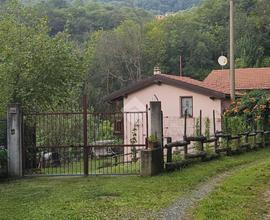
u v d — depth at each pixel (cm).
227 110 2544
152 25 7100
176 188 1180
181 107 2812
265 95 2638
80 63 2109
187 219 866
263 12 6406
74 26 7162
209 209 923
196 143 1780
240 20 6300
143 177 1370
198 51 6369
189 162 1599
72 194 1128
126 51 6244
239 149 2000
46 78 1969
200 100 2770
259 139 2305
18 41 1995
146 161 1392
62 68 2003
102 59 6003
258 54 5903
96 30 7069
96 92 5197
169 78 2803
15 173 1454
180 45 6506
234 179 1313
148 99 2883
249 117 2455
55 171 1586
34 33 2072
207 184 1256
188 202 1016
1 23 2027
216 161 1719
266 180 1295
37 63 1953
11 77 1920
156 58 6475
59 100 2033
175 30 6706
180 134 2723
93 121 1789
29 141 1552
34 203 1036
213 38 6594
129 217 887
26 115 1527
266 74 3875
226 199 1029
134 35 6444
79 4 8062
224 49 6425
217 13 7019
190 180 1295
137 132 2275
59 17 5978
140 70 6250
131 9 8631
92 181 1336
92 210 947
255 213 897
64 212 931
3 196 1138
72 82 2072
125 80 6072
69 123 1753
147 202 1017
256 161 1825
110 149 1988
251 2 6738
